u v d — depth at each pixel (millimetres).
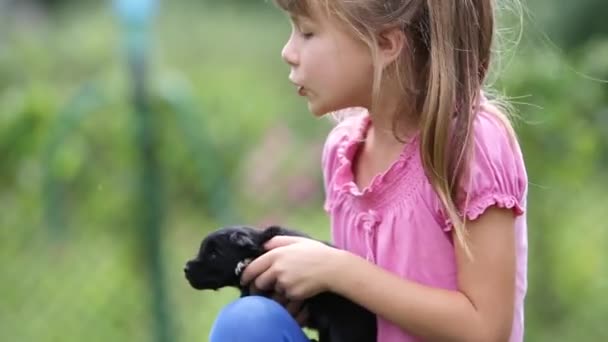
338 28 4238
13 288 9781
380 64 4234
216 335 4199
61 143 9633
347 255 4223
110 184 11000
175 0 19281
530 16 5574
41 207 10180
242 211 11594
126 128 10852
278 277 4227
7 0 19859
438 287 4258
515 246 4219
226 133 12805
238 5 19844
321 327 4434
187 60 15977
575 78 8695
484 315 4133
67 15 20156
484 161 4164
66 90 13297
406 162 4328
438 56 4184
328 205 4684
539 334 8891
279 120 13086
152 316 8180
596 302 9133
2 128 11203
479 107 4266
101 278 9672
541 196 8867
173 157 11586
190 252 10523
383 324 4367
